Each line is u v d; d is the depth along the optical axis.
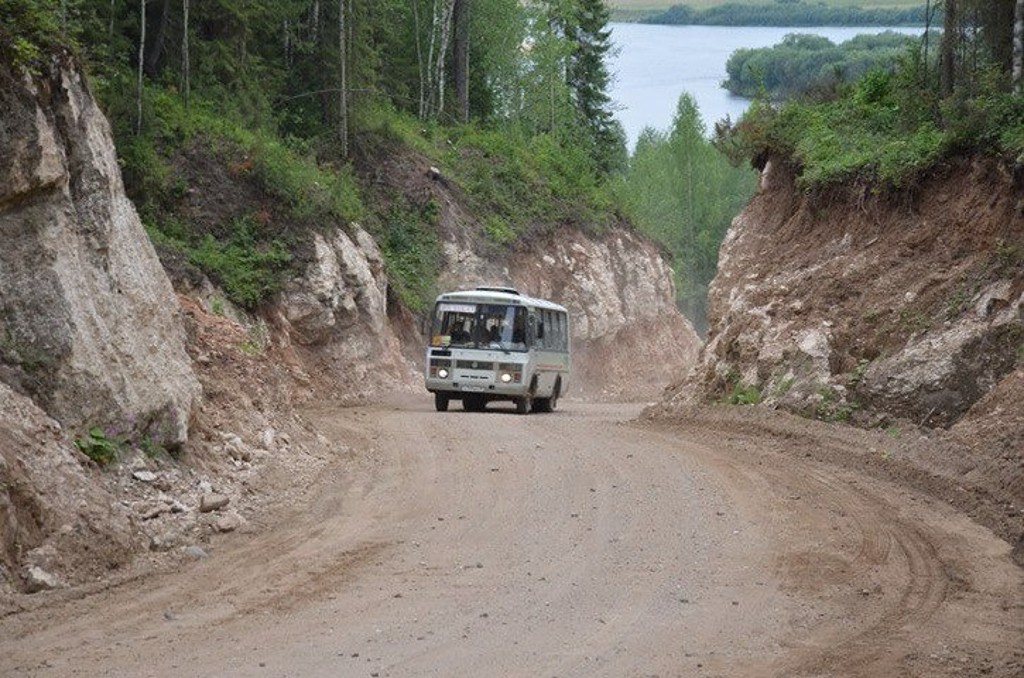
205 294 47.03
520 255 72.62
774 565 19.14
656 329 85.75
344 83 64.75
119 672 13.57
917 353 30.81
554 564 19.00
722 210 126.31
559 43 100.31
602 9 109.06
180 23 56.22
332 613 16.23
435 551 19.69
